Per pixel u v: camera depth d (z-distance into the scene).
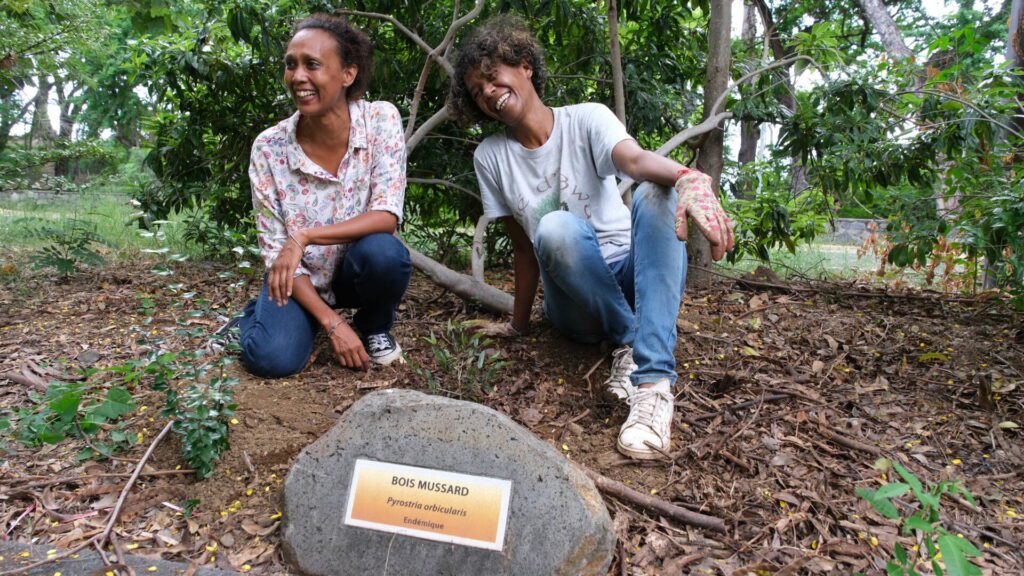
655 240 1.87
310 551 1.46
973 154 3.46
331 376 2.24
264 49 3.44
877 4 8.09
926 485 1.76
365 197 2.27
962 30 3.43
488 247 4.63
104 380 2.22
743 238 4.28
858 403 2.21
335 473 1.52
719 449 1.86
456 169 4.23
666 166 1.81
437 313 3.12
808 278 4.01
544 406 2.13
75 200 8.54
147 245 4.72
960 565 1.12
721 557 1.50
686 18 4.52
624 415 2.04
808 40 3.76
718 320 2.92
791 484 1.75
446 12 3.94
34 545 1.50
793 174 4.97
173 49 3.77
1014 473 1.83
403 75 3.93
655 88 4.24
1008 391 2.28
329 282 2.37
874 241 4.70
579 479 1.47
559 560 1.39
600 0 4.12
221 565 1.46
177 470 1.73
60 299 3.25
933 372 2.47
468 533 1.44
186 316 2.00
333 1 3.59
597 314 2.13
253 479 1.72
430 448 1.51
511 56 2.05
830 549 1.51
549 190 2.22
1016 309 3.09
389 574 1.43
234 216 4.32
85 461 1.81
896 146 3.64
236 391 2.08
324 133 2.18
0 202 8.12
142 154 15.30
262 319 2.19
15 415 1.99
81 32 5.70
